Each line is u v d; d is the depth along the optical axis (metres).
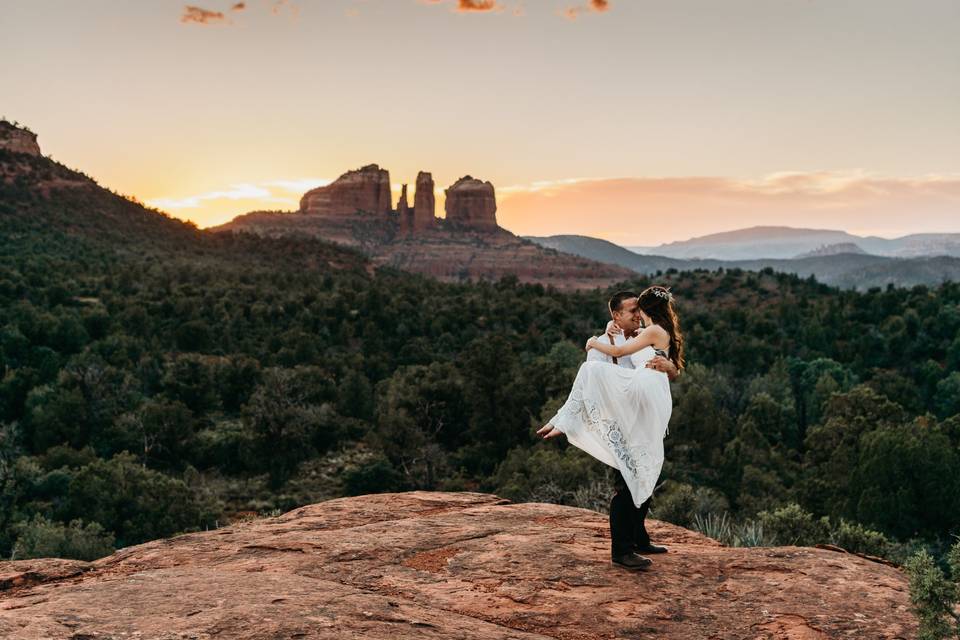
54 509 39.19
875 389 68.06
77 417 53.16
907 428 29.78
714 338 86.12
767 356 85.88
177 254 153.12
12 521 35.75
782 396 68.00
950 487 26.09
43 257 113.12
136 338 73.19
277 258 169.88
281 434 52.66
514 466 46.00
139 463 52.00
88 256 128.38
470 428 60.81
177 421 53.81
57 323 70.00
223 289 101.62
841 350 91.50
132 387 60.50
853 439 35.69
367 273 172.88
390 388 64.25
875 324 104.56
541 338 87.31
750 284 142.62
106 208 177.12
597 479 32.84
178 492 38.94
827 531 16.92
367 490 50.28
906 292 117.56
